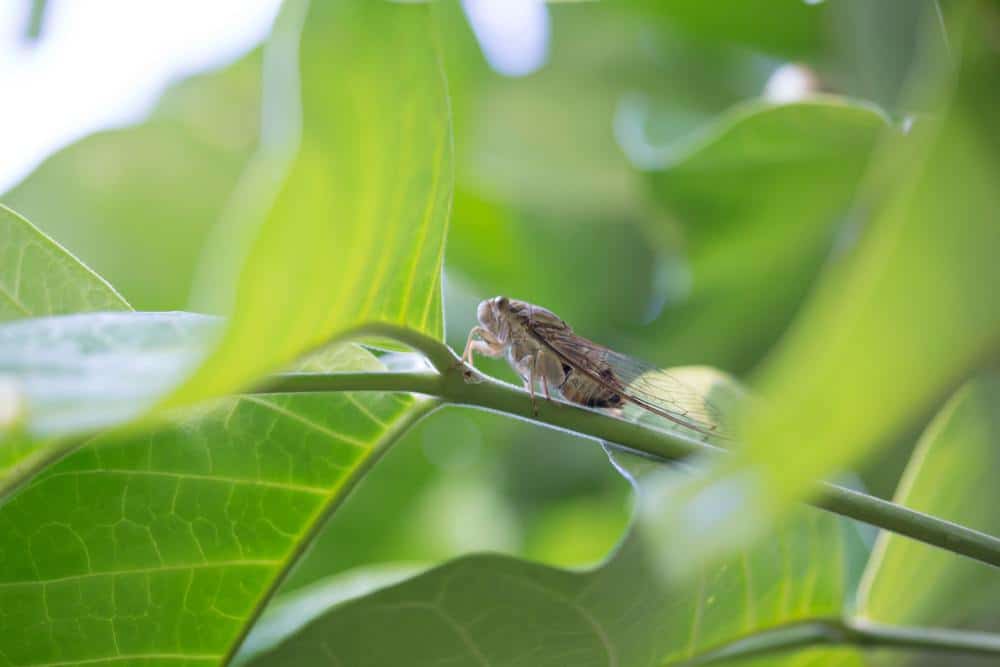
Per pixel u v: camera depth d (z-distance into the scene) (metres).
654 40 0.33
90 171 0.32
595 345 0.30
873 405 0.13
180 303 0.33
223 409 0.26
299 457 0.26
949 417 0.27
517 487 0.34
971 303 0.14
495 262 0.34
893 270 0.14
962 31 0.16
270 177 0.17
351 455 0.26
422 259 0.25
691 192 0.31
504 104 0.33
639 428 0.26
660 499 0.14
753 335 0.32
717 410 0.29
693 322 0.32
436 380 0.26
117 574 0.26
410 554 0.34
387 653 0.26
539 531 0.34
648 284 0.33
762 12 0.32
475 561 0.26
